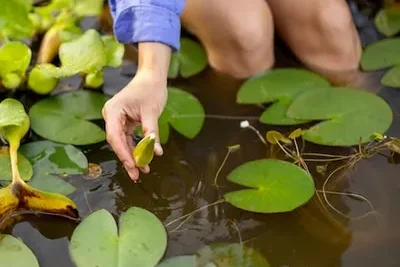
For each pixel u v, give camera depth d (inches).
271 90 68.3
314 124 66.2
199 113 67.1
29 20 69.4
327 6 68.7
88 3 72.7
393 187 62.3
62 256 58.6
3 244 58.7
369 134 64.3
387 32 73.0
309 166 63.6
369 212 61.0
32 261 57.7
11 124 62.3
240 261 58.4
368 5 75.8
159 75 60.9
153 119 59.6
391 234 59.7
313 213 61.1
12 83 67.5
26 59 66.9
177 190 62.6
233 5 67.8
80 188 62.3
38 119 66.1
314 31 69.3
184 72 70.4
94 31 67.6
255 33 67.9
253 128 66.3
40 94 68.1
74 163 63.5
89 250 57.8
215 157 64.6
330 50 69.5
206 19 68.3
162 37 61.4
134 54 71.8
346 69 69.9
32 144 64.4
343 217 60.8
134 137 64.6
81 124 65.9
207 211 61.2
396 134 65.1
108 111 59.3
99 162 64.0
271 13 70.4
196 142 65.5
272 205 60.4
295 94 67.8
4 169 62.7
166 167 64.0
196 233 59.9
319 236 59.9
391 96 67.7
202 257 58.4
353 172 63.2
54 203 60.0
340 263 58.4
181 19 71.7
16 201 59.9
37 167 63.1
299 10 69.4
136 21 61.6
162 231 59.4
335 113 65.9
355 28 72.2
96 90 68.7
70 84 69.1
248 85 68.9
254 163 63.0
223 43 68.8
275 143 64.9
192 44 72.3
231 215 60.9
